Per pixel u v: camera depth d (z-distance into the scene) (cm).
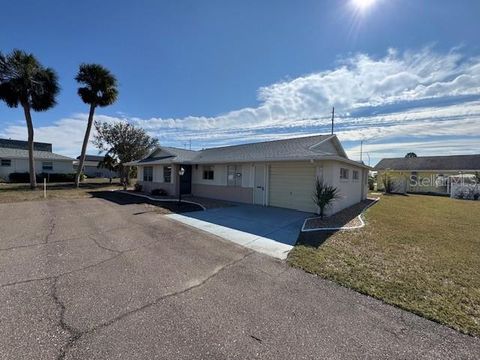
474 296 340
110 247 520
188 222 788
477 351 232
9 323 256
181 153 1744
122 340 234
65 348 222
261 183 1186
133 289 338
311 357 220
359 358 220
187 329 254
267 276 396
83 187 2045
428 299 329
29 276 372
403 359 220
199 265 433
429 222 869
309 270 422
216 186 1421
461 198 1841
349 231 712
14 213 881
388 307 309
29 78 1616
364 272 417
